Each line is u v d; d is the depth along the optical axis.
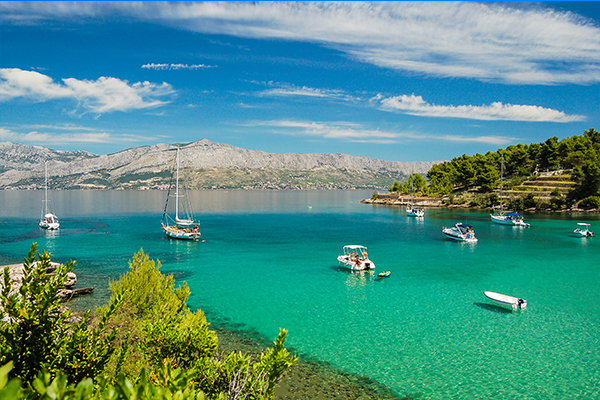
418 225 112.50
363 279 47.09
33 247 8.84
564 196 140.62
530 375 23.58
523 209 143.00
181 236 80.50
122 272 50.00
